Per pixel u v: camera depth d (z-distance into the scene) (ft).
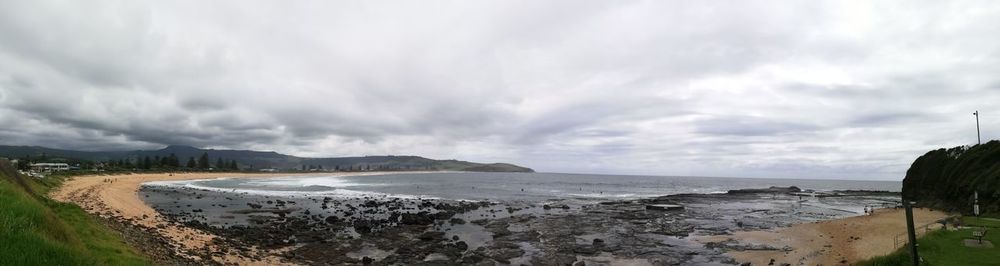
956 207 182.91
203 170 631.56
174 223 127.13
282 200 232.12
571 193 342.23
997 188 156.25
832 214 202.39
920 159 239.50
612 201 257.34
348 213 181.57
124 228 97.19
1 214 38.50
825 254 104.99
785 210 220.64
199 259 82.69
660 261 100.89
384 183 483.10
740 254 107.45
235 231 124.26
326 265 92.12
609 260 101.55
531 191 361.30
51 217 50.24
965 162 192.65
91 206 140.87
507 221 159.43
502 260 99.60
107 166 488.44
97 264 42.29
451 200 254.06
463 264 95.96
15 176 114.01
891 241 113.70
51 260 35.76
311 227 139.54
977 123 220.43
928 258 74.54
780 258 102.63
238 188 336.08
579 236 131.03
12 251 33.73
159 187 302.66
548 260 100.32
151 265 63.77
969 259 73.36
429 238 122.42
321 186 393.70
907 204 53.52
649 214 188.03
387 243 115.96
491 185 458.09
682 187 499.10
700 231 142.31
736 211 210.18
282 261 92.43
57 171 329.52
